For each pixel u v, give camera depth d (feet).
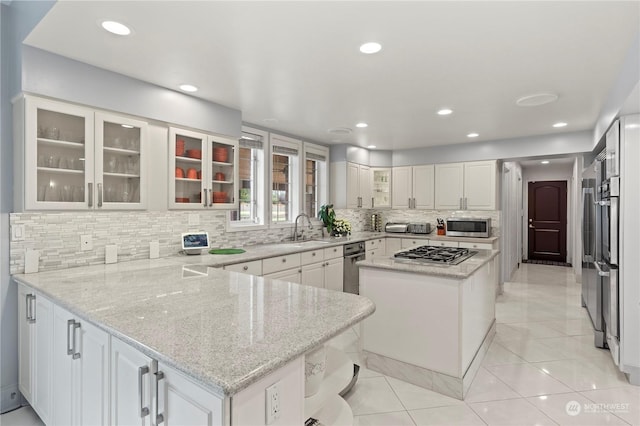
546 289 18.63
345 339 11.61
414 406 7.73
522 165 27.43
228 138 11.34
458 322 8.08
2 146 7.36
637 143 8.62
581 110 11.71
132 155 8.84
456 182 18.10
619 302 8.93
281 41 6.89
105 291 6.12
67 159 7.63
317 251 14.03
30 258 7.73
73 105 7.62
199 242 11.07
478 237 17.37
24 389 7.33
